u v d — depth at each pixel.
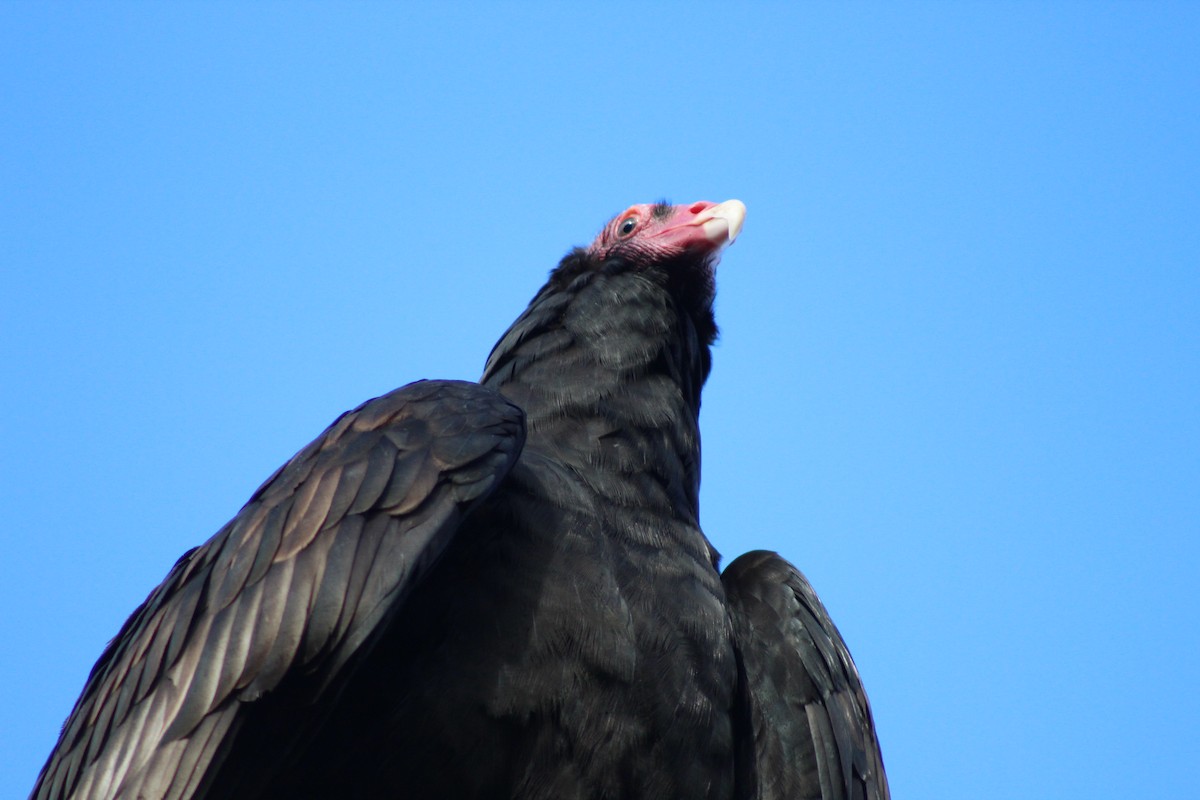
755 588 11.66
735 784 10.67
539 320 12.61
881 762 11.76
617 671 9.94
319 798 9.65
